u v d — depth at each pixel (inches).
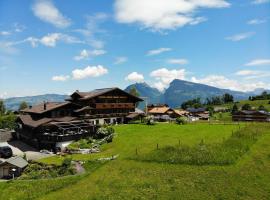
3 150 2797.7
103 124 3713.1
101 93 3909.9
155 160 2050.9
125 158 2202.3
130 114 4256.9
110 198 1521.9
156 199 1471.5
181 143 2480.3
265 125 3216.0
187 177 1723.7
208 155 1998.0
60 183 1847.9
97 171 2018.9
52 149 2950.3
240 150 2095.2
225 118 5502.0
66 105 3540.8
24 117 3732.8
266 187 1534.2
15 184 1898.4
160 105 6520.7
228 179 1651.1
